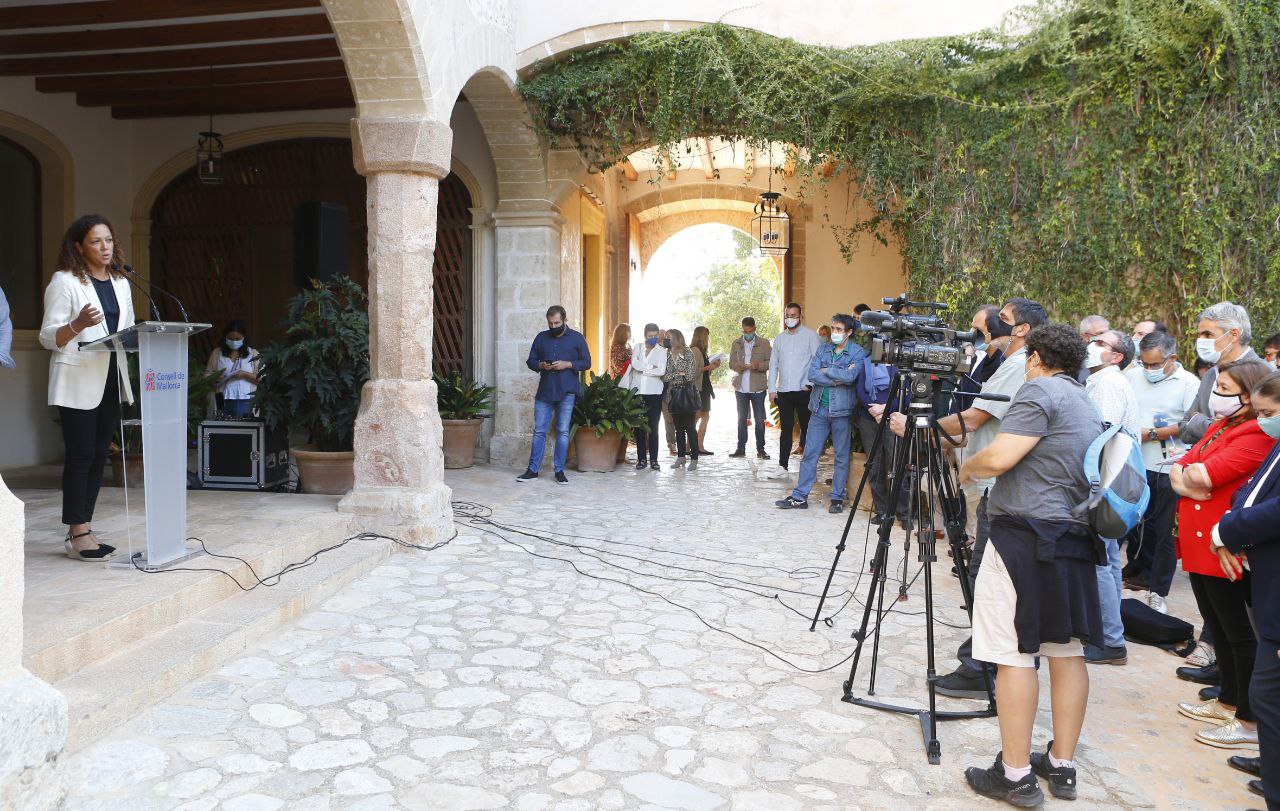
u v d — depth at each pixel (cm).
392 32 556
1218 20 695
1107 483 271
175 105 998
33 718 245
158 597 379
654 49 830
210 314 1062
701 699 354
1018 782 275
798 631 441
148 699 325
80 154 970
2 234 914
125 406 718
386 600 474
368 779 283
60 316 403
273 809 264
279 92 943
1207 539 322
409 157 584
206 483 675
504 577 525
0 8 718
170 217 1064
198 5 706
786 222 1343
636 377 983
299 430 701
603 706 345
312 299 671
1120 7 720
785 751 312
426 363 617
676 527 679
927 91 778
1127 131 734
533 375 984
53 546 460
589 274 1311
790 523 703
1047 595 271
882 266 1303
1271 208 693
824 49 809
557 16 857
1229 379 330
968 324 782
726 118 852
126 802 264
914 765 304
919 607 487
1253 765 304
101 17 717
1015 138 768
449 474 907
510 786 282
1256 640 314
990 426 400
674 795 279
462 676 371
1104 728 342
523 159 950
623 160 930
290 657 386
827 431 759
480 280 1007
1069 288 759
